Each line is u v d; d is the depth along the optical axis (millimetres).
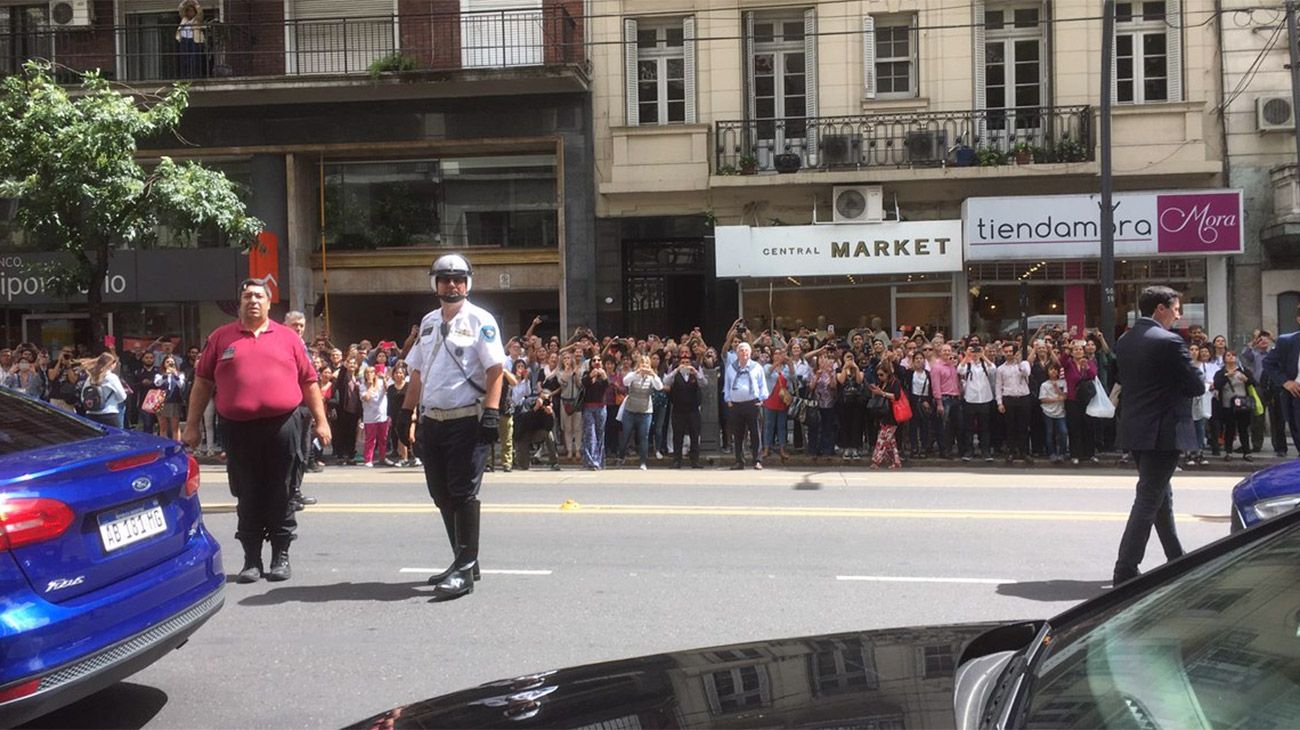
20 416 4590
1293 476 5449
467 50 19688
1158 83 18797
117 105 15023
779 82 19672
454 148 20188
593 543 8219
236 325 6766
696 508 9953
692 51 19578
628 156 19672
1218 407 14914
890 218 19062
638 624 5867
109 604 4004
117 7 20453
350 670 5105
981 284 18891
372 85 19047
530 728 2217
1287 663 1979
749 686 2373
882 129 19125
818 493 11258
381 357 15656
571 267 19812
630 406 14812
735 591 6613
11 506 3711
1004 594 6508
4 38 20500
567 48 19500
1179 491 11523
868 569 7242
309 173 20703
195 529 4797
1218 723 1866
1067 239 18000
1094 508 10008
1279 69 18375
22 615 3662
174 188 15211
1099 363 15164
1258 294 18422
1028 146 18438
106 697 4770
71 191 14625
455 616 6070
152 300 19531
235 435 6773
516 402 14242
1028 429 14906
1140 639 2205
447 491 6668
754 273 18844
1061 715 1978
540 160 20250
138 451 4430
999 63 19156
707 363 15953
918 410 15297
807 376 15625
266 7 20156
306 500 10492
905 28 19375
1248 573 2275
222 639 5641
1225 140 18500
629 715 2234
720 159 19484
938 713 2125
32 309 21078
